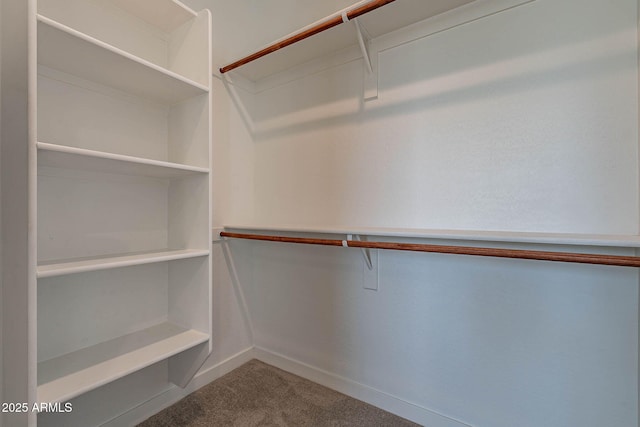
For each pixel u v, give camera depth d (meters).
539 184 1.23
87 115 1.28
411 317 1.51
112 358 1.18
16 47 0.90
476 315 1.35
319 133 1.85
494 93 1.32
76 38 0.95
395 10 1.40
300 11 1.92
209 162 1.39
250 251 2.11
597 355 1.13
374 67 1.64
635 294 1.07
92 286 1.30
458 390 1.39
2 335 0.98
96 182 1.31
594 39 1.14
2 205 0.97
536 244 1.20
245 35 2.03
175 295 1.54
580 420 1.16
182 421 1.47
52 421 1.20
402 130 1.56
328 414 1.54
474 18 1.36
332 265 1.77
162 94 1.42
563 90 1.19
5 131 0.95
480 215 1.35
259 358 2.09
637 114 1.07
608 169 1.11
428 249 1.22
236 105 2.00
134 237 1.43
